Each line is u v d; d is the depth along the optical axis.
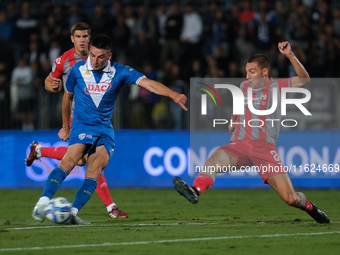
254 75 25.31
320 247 19.70
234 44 59.06
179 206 35.97
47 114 51.25
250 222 26.98
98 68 25.20
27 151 50.44
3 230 23.53
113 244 20.20
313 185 48.62
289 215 30.53
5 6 68.38
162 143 49.53
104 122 25.70
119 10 62.66
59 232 23.06
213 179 24.36
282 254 18.52
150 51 59.53
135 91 50.25
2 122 51.62
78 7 65.06
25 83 51.59
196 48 59.31
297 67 24.75
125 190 47.78
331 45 57.81
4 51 60.78
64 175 24.23
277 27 60.06
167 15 62.34
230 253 18.62
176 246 19.84
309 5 63.59
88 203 38.12
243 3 61.25
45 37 61.97
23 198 41.94
